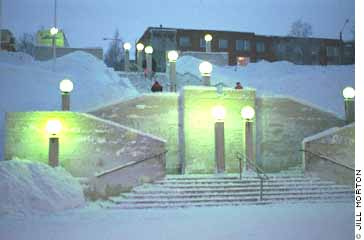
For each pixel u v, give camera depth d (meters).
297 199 21.30
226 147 24.11
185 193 20.67
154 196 20.34
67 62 35.28
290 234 13.68
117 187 21.27
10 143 21.75
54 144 21.17
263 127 25.19
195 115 23.95
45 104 29.22
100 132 21.72
